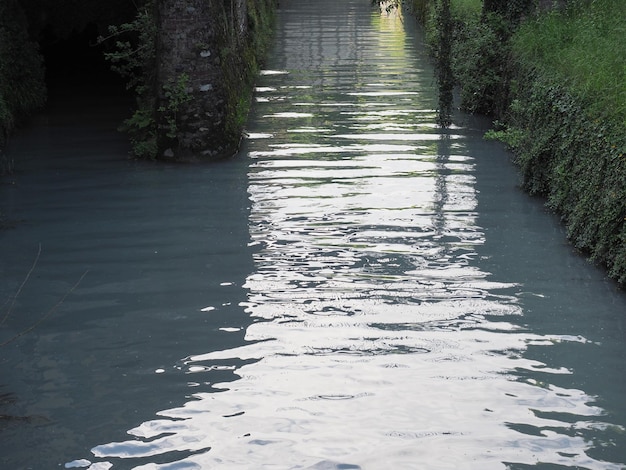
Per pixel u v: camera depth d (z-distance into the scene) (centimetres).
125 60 2633
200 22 1681
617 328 1014
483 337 991
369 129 2008
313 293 1108
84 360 948
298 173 1638
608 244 1172
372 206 1441
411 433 802
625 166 1155
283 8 4688
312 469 746
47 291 1121
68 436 804
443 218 1387
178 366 930
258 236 1304
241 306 1072
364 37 3616
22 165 1705
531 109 1598
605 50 1617
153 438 799
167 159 1716
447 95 2027
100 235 1316
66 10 2536
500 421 823
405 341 980
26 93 2109
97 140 1894
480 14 2294
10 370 928
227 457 767
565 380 898
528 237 1305
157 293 1110
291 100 2358
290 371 916
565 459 763
